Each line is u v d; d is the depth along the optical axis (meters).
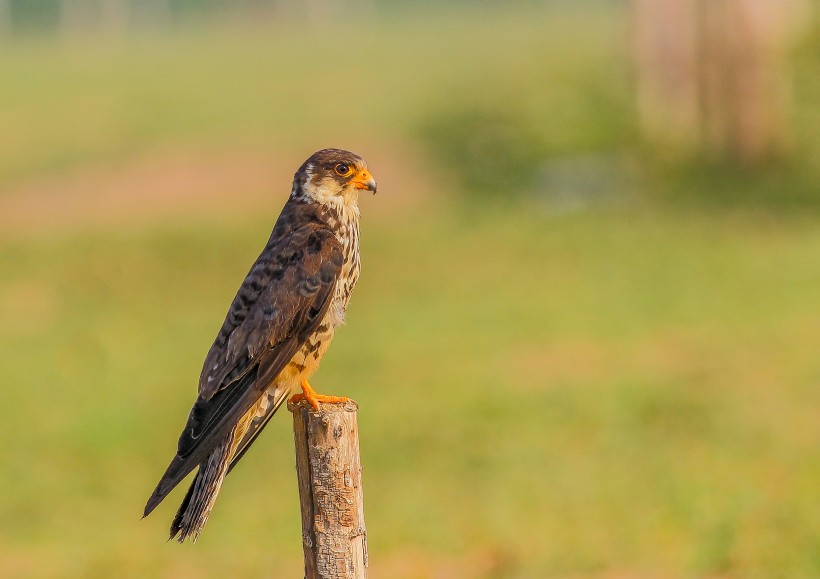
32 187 31.95
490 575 10.66
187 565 11.34
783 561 10.45
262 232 25.84
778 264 20.38
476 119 33.72
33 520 12.60
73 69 61.25
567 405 14.55
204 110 42.25
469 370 16.09
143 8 98.81
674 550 10.86
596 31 58.22
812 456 12.62
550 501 12.03
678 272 20.36
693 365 15.73
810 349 15.94
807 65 31.75
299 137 35.50
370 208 27.58
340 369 16.44
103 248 24.98
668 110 29.55
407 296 20.20
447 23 83.06
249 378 7.14
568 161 29.94
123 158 34.41
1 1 95.56
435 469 12.97
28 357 17.98
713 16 28.45
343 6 98.94
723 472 12.39
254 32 85.56
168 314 20.23
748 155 28.12
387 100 40.72
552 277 20.72
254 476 13.49
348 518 6.49
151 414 15.50
